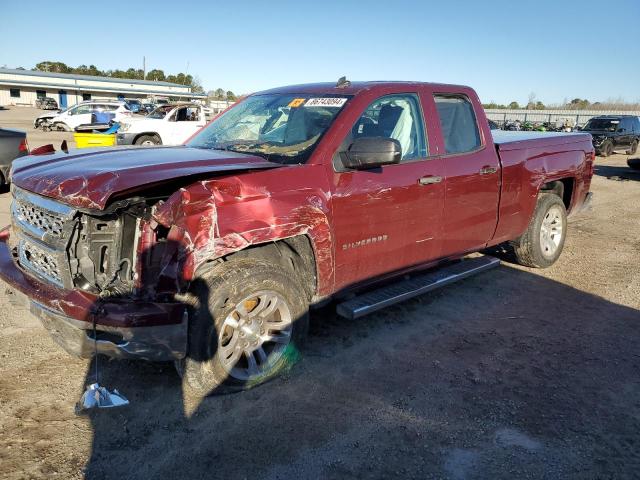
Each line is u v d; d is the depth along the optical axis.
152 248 2.96
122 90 65.19
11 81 58.47
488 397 3.36
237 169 3.13
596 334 4.30
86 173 2.99
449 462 2.76
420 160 4.15
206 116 18.78
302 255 3.52
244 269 3.13
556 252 5.97
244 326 3.25
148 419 3.04
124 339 2.80
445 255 4.59
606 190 12.46
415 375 3.62
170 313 2.83
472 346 4.06
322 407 3.21
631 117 23.42
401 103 4.16
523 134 5.99
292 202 3.26
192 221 2.82
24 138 9.66
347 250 3.69
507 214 5.09
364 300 3.96
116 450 2.78
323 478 2.63
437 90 4.44
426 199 4.15
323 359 3.80
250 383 3.33
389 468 2.71
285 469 2.68
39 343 3.89
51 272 3.11
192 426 3.00
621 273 5.89
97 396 2.70
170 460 2.72
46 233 3.08
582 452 2.85
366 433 2.98
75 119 27.03
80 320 2.79
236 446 2.84
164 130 17.44
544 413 3.20
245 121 4.33
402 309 4.74
